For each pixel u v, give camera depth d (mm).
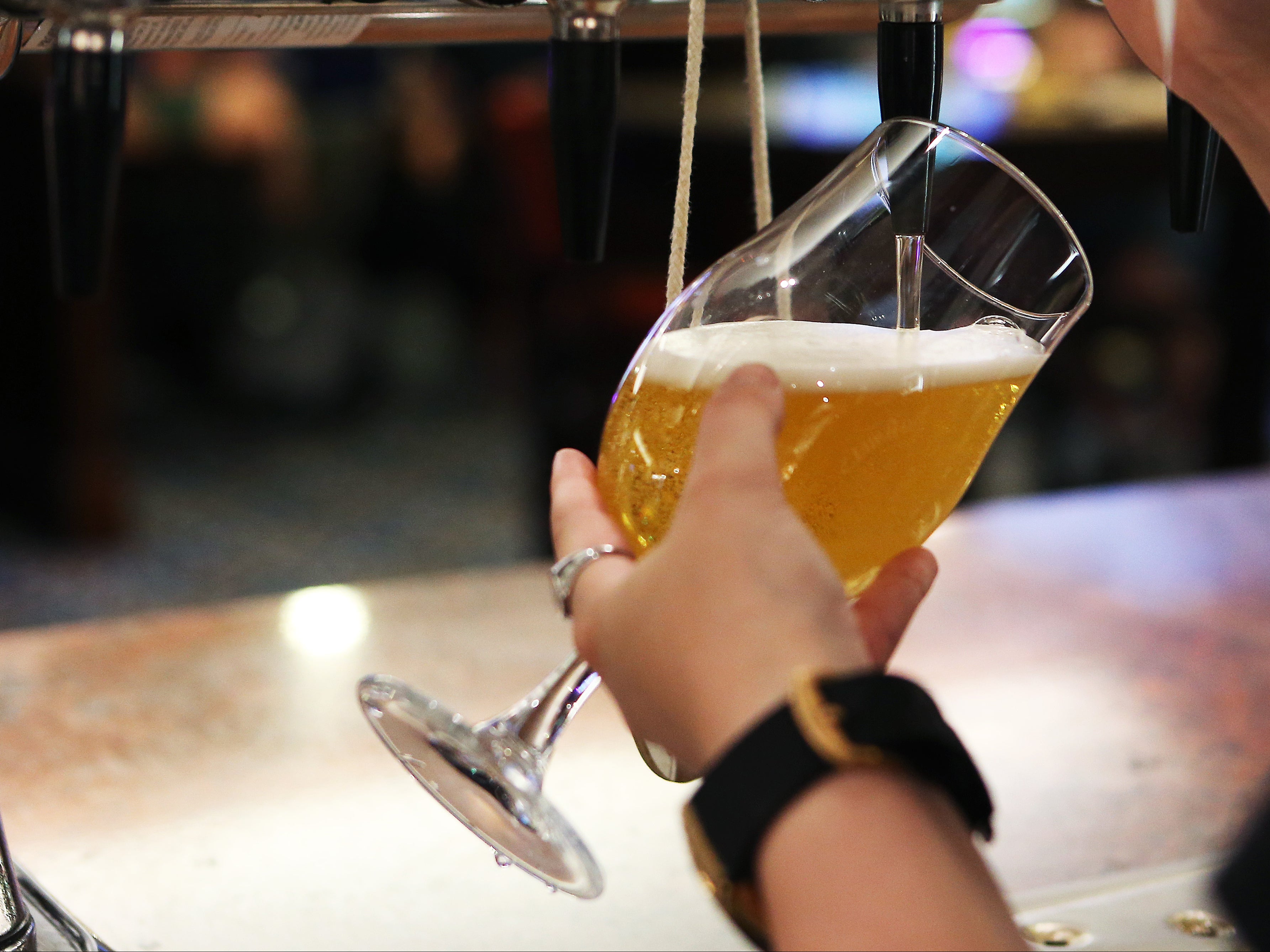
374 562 2807
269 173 3699
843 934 304
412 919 616
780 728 322
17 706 830
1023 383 479
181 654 915
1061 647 917
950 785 328
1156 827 694
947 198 462
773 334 451
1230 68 530
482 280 4000
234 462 3562
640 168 2438
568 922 612
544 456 2619
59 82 394
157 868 657
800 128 2445
